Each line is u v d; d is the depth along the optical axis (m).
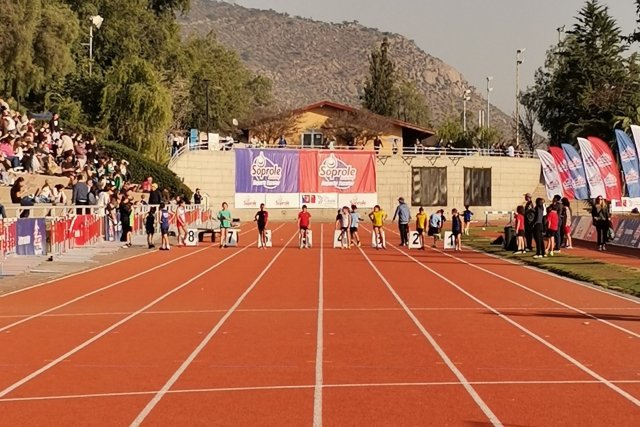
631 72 86.69
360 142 80.00
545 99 91.62
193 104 84.38
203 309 18.03
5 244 23.08
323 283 23.45
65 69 53.34
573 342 13.88
